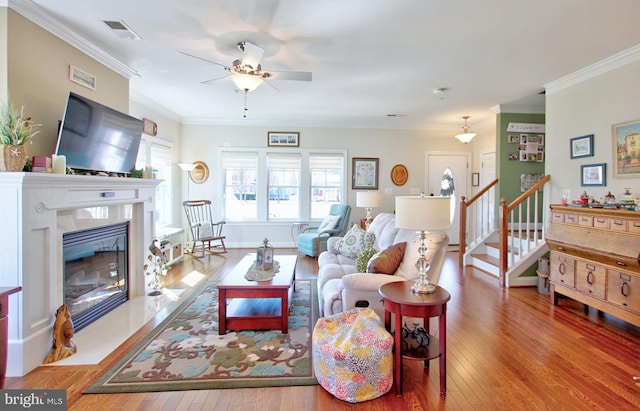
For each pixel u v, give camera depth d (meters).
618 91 3.26
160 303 3.40
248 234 6.46
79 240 2.71
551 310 3.28
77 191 2.57
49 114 2.55
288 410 1.76
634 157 3.11
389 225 3.47
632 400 1.85
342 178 6.60
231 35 2.81
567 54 3.18
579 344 2.53
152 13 2.46
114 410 1.75
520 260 4.11
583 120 3.65
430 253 2.41
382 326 2.12
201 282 4.20
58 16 2.49
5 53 2.19
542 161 5.32
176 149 6.05
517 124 5.28
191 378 2.05
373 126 6.61
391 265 2.57
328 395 1.90
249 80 2.97
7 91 2.20
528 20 2.53
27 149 2.37
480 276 4.63
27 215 2.11
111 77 3.30
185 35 2.81
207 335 2.66
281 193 6.54
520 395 1.90
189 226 6.01
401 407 1.80
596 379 2.06
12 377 2.06
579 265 3.14
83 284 2.86
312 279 4.43
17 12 2.26
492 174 6.10
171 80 3.97
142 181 3.45
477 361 2.29
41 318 2.24
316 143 6.53
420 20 2.53
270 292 2.70
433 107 5.31
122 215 3.32
